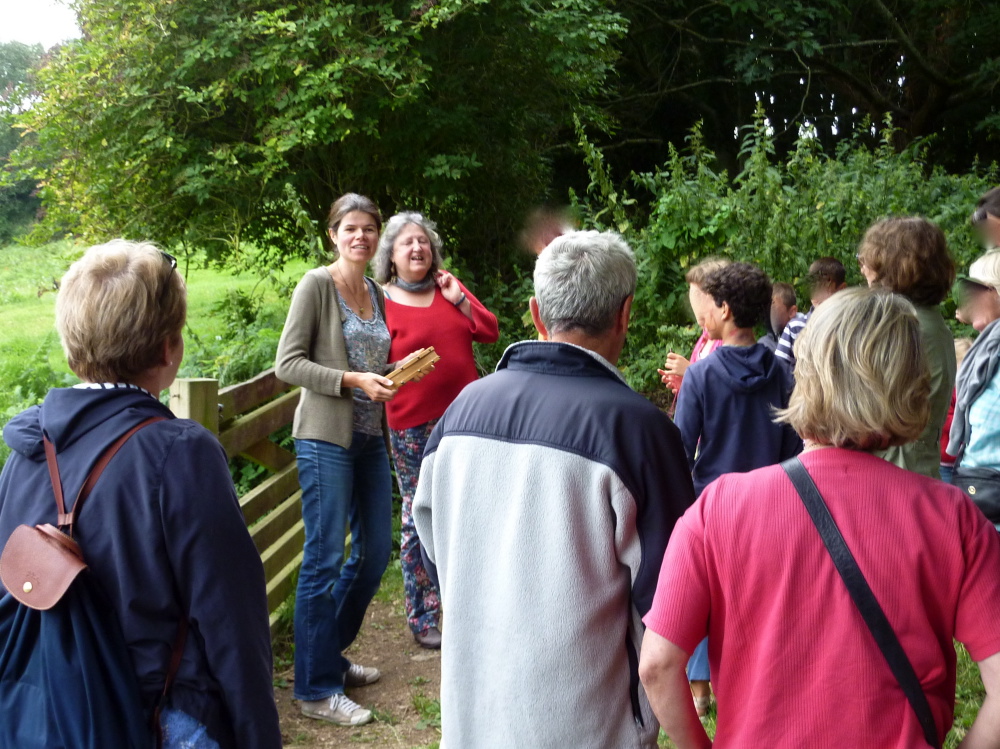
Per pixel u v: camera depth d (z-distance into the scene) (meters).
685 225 6.51
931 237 2.84
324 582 3.51
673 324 6.59
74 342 1.64
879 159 8.77
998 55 16.02
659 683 1.56
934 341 2.83
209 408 3.46
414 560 4.26
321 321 3.57
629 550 1.81
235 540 1.60
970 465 2.74
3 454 4.20
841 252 6.58
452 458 1.95
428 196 8.65
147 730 1.53
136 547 1.55
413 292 4.20
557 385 1.89
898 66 17.33
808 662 1.44
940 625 1.43
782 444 3.11
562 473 1.80
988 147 17.09
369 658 4.15
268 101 7.82
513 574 1.82
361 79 7.81
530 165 9.77
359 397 3.61
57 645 1.49
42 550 1.51
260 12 7.64
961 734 3.22
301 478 3.54
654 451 1.82
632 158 16.45
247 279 11.24
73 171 8.59
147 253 1.71
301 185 8.50
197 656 1.58
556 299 1.95
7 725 1.50
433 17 7.74
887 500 1.46
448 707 1.91
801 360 1.57
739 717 1.49
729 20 15.17
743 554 1.50
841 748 1.40
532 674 1.78
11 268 15.09
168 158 8.26
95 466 1.57
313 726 3.48
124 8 7.93
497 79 9.11
